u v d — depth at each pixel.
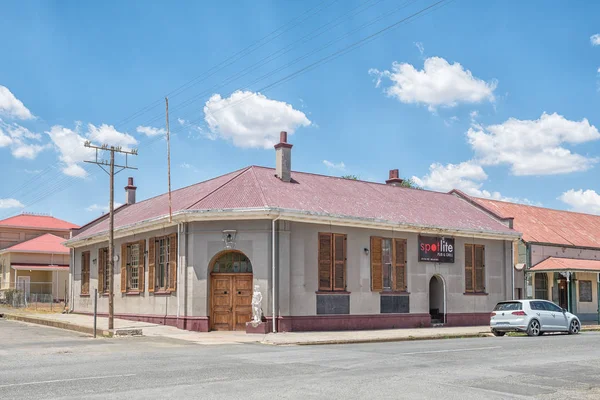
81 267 34.09
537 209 39.88
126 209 36.41
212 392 9.77
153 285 25.92
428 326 27.19
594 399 9.77
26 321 29.97
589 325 32.94
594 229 41.09
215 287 23.42
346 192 28.05
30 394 9.55
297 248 23.42
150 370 12.21
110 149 24.72
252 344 18.72
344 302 24.52
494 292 30.44
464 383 11.02
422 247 27.61
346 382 10.86
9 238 55.56
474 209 33.78
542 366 13.48
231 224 23.09
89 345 17.91
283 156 26.61
